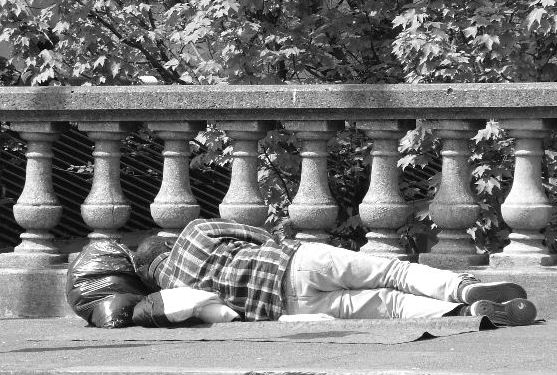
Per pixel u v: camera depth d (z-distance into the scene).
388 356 7.75
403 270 9.55
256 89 10.98
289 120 11.10
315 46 15.01
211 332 9.16
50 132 11.54
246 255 9.71
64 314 11.16
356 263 9.55
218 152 14.41
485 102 10.57
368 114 10.91
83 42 15.26
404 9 14.62
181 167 11.35
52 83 15.28
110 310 9.76
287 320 9.48
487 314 9.21
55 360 8.07
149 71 15.87
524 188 10.71
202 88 11.09
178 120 11.26
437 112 10.77
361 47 15.16
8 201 17.44
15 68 15.87
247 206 11.17
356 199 14.78
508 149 13.12
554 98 10.43
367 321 9.19
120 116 11.34
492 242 13.56
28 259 11.46
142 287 10.14
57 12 15.13
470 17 13.72
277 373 7.04
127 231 18.25
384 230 11.10
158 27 15.97
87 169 16.59
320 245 9.66
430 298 9.51
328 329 9.15
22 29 15.12
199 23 14.37
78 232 18.02
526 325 9.30
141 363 7.76
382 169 11.02
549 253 10.74
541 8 13.36
